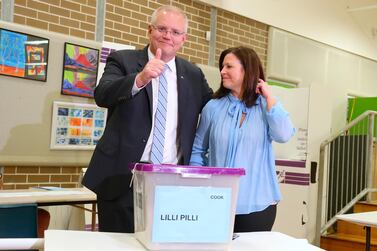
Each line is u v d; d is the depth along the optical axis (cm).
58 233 136
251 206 176
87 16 424
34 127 381
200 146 199
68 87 400
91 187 186
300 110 483
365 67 754
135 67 193
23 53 373
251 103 190
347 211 525
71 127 402
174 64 202
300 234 464
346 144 546
